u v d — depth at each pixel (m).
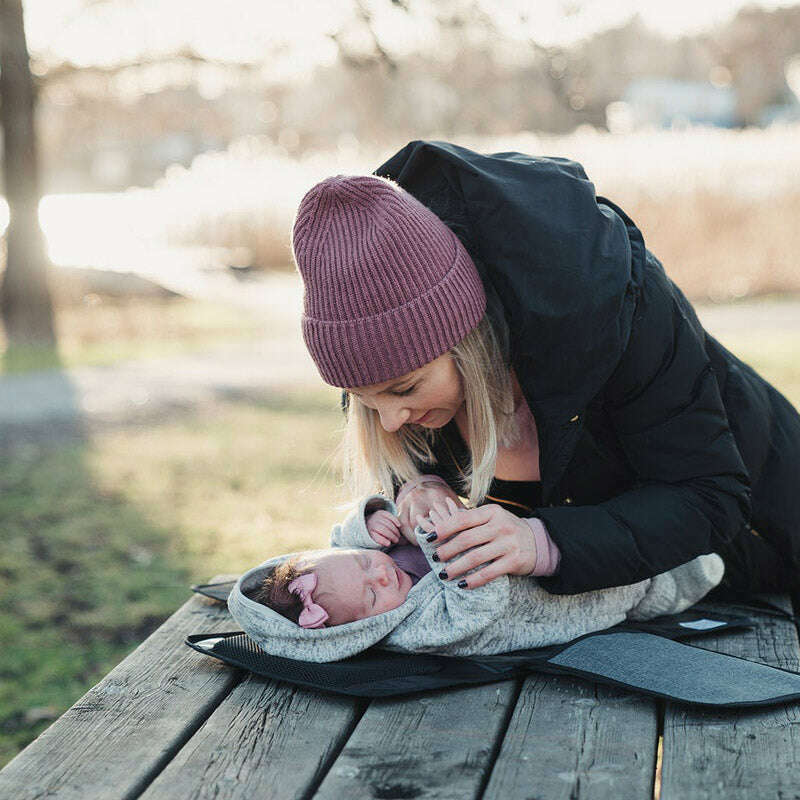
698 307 14.84
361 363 2.13
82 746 2.02
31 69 13.04
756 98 38.59
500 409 2.32
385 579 2.38
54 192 51.97
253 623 2.34
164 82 13.07
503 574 2.28
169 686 2.31
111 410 9.32
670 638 2.51
